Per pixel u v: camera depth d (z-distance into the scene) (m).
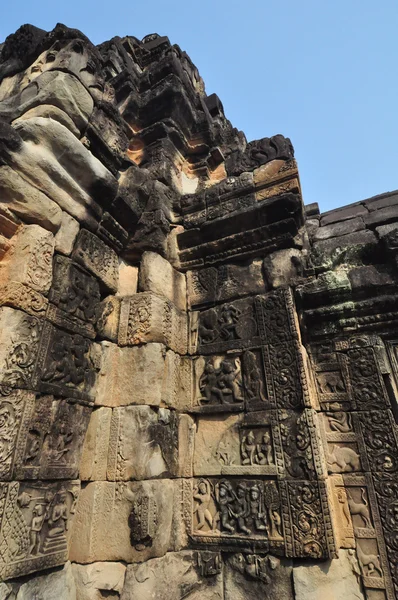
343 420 3.62
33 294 2.91
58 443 3.04
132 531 3.08
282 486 3.36
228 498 3.56
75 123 3.60
